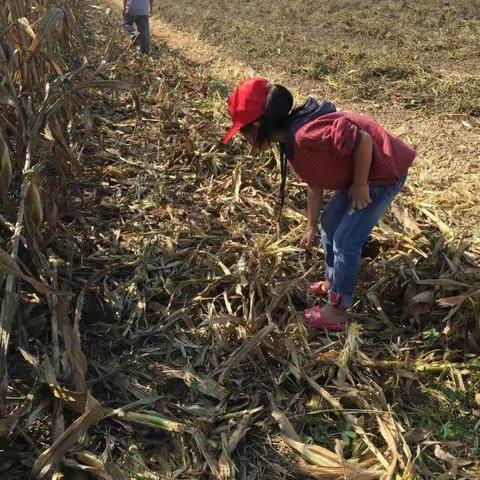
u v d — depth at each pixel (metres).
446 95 6.52
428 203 4.21
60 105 3.24
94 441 2.43
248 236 3.82
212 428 2.53
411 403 2.71
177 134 5.14
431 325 3.12
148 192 4.32
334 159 2.66
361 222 2.86
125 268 3.44
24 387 2.62
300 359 2.88
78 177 4.27
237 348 2.93
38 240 3.08
